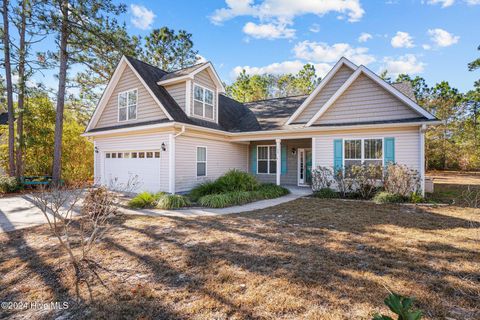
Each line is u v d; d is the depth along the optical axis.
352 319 2.39
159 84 11.97
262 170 15.24
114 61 16.11
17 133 13.62
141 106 11.61
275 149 14.90
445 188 12.77
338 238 4.83
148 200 8.37
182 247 4.43
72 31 13.44
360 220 6.21
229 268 3.56
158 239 4.88
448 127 24.81
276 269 3.50
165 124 10.09
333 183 10.69
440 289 2.93
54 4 12.57
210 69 12.54
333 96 10.77
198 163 11.77
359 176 9.68
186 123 10.48
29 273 3.60
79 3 12.76
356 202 8.79
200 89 12.26
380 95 10.21
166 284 3.17
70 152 15.76
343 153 10.65
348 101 10.77
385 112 10.12
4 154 14.81
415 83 30.72
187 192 11.02
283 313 2.52
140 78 11.12
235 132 12.91
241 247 4.39
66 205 8.75
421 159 9.16
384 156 9.91
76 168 15.95
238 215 6.90
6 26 12.99
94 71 16.86
